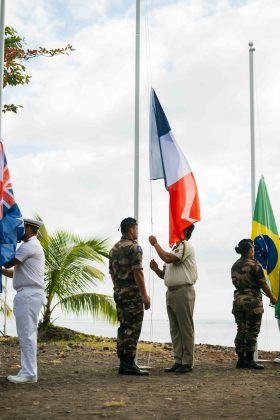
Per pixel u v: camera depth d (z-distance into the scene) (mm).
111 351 11961
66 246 15703
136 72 10719
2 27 9406
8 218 7793
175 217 9562
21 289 7680
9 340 14359
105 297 15719
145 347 12984
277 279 11227
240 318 9805
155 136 10266
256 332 9734
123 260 8500
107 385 7543
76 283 15578
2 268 7965
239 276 9891
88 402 6371
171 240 9539
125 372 8617
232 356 12188
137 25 10812
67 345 13031
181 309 8945
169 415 5781
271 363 10789
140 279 8422
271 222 11633
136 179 10430
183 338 9008
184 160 9977
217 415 5809
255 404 6383
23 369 7684
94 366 9617
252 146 12094
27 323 7625
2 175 8031
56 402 6352
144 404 6305
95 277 15734
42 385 7484
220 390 7262
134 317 8562
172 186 9758
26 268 7609
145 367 9578
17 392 6934
